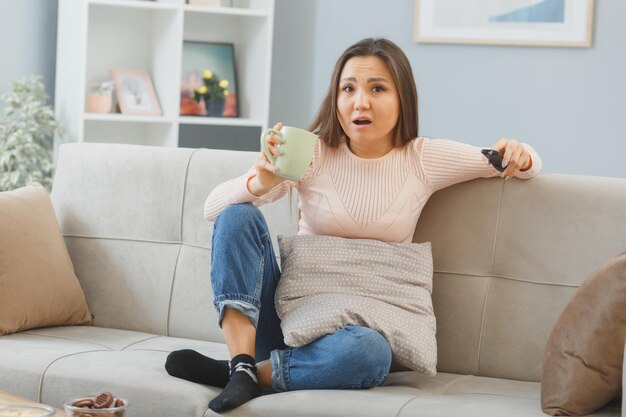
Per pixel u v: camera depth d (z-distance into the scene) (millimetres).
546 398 1931
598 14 4340
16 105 4422
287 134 2123
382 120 2283
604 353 1875
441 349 2328
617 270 1891
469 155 2301
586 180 2305
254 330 2156
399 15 4621
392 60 2295
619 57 4332
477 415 1865
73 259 2705
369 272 2223
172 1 4508
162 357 2287
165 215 2652
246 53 4832
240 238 2164
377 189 2293
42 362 2184
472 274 2338
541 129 4465
